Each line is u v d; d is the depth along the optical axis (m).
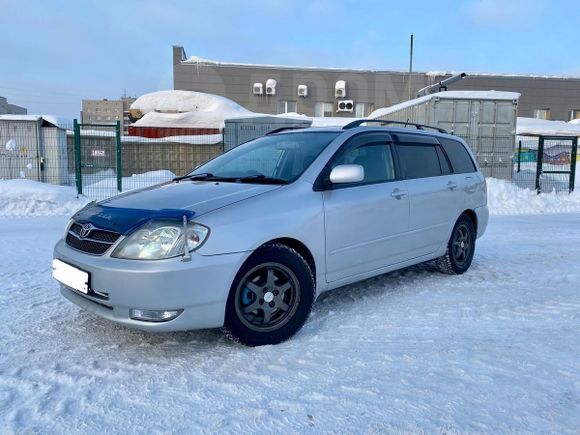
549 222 10.12
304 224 3.57
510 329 3.72
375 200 4.18
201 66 30.98
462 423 2.43
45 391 2.75
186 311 3.03
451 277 5.31
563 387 2.79
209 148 17.23
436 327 3.76
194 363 3.11
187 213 3.14
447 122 14.53
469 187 5.48
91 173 14.88
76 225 3.51
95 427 2.41
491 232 8.64
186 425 2.43
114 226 3.19
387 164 4.54
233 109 24.41
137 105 24.66
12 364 3.09
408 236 4.59
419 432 2.36
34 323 3.81
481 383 2.84
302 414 2.52
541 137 14.51
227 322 3.22
